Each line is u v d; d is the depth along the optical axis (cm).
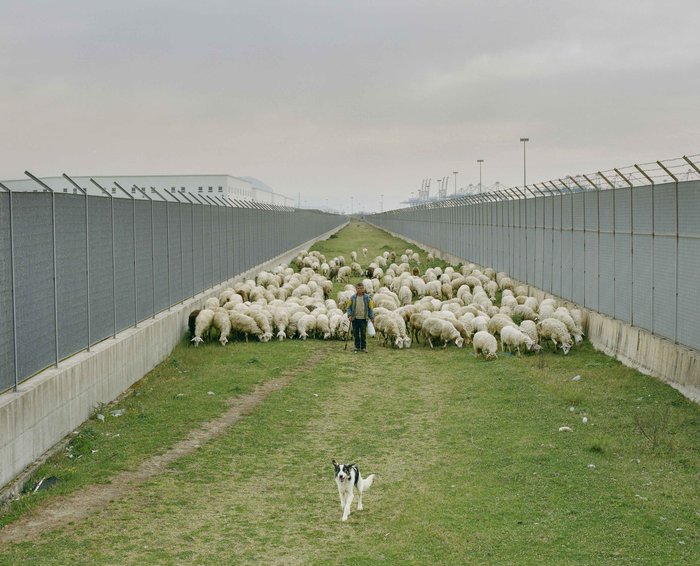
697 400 1533
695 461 1188
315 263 5012
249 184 9912
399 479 1172
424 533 939
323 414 1585
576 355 2164
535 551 874
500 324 2350
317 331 2609
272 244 5306
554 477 1130
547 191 3047
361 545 915
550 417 1477
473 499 1055
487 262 4584
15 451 1141
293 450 1331
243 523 989
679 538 904
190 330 2464
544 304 2630
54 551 885
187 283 2658
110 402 1642
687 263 1681
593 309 2452
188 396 1695
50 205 1380
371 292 3700
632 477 1125
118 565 851
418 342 2517
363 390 1814
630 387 1709
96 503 1053
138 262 2019
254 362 2111
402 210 11600
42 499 1064
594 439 1270
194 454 1287
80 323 1545
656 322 1878
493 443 1329
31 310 1285
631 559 847
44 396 1265
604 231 2317
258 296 3083
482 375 1906
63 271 1447
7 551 884
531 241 3412
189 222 2702
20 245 1243
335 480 1121
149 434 1402
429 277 4006
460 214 5684
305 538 939
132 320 1958
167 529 963
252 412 1575
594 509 999
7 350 1184
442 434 1417
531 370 1919
